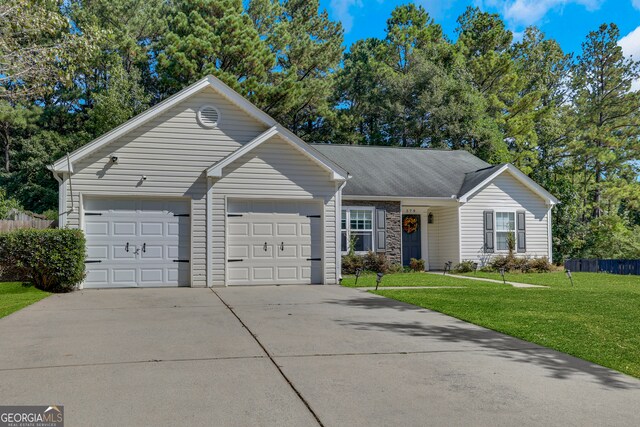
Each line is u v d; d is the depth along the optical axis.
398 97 36.50
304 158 14.21
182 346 6.12
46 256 11.66
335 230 14.40
